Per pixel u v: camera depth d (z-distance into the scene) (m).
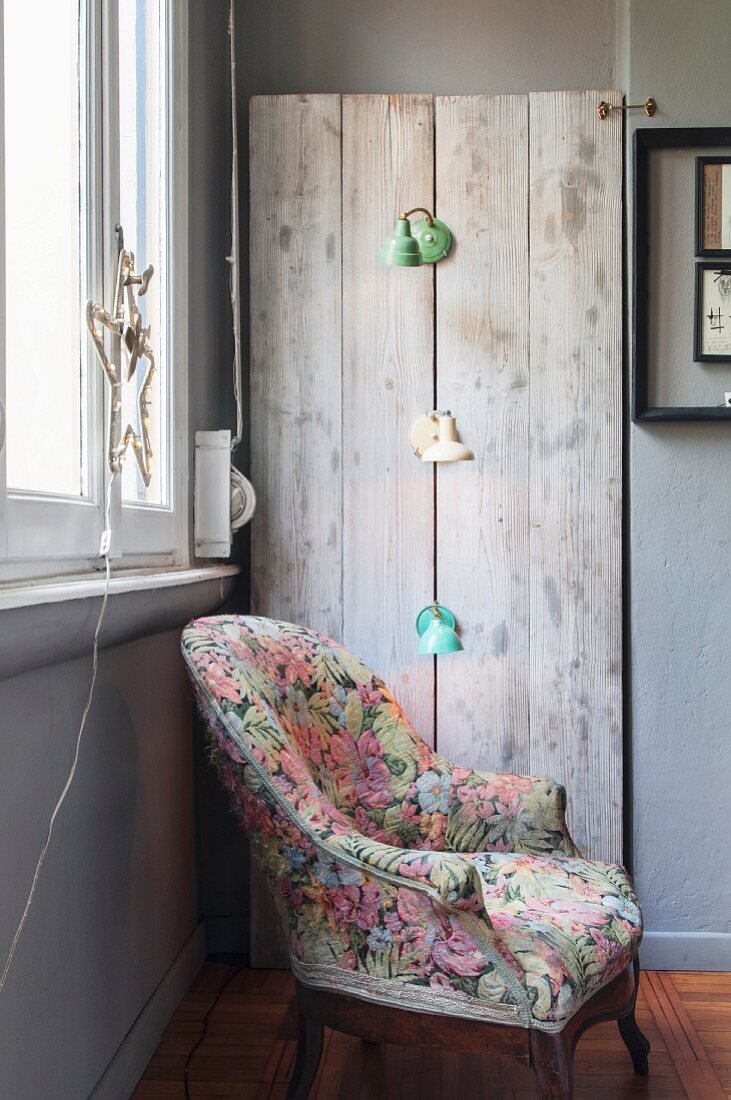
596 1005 1.65
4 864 1.34
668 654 2.52
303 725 1.88
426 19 2.63
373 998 1.56
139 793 2.01
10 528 1.33
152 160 2.12
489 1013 1.49
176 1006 2.31
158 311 2.16
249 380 2.63
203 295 2.48
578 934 1.60
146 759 2.06
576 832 2.50
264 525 2.54
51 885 1.52
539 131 2.49
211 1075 2.01
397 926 1.53
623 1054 2.12
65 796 1.57
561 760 2.51
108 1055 1.81
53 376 1.55
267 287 2.54
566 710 2.51
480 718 2.52
